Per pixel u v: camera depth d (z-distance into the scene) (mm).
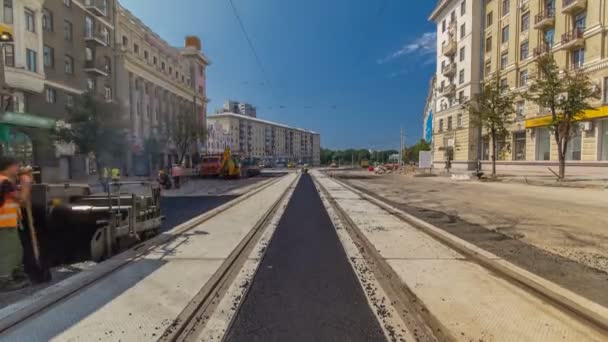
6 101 13320
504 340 2811
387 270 4582
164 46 51188
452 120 44500
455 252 5488
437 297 3689
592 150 24172
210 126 97062
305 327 3086
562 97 20500
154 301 3574
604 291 3811
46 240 4965
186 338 2881
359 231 7129
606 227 7539
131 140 39781
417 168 53844
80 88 31969
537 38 30078
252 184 23891
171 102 53969
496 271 4535
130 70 40625
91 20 34094
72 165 29891
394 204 11859
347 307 3488
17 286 3922
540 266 4715
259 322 3178
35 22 25344
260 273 4523
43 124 10883
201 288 3926
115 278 4250
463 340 2818
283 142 155250
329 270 4637
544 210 10227
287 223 8125
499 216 9102
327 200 13086
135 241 6074
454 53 44562
